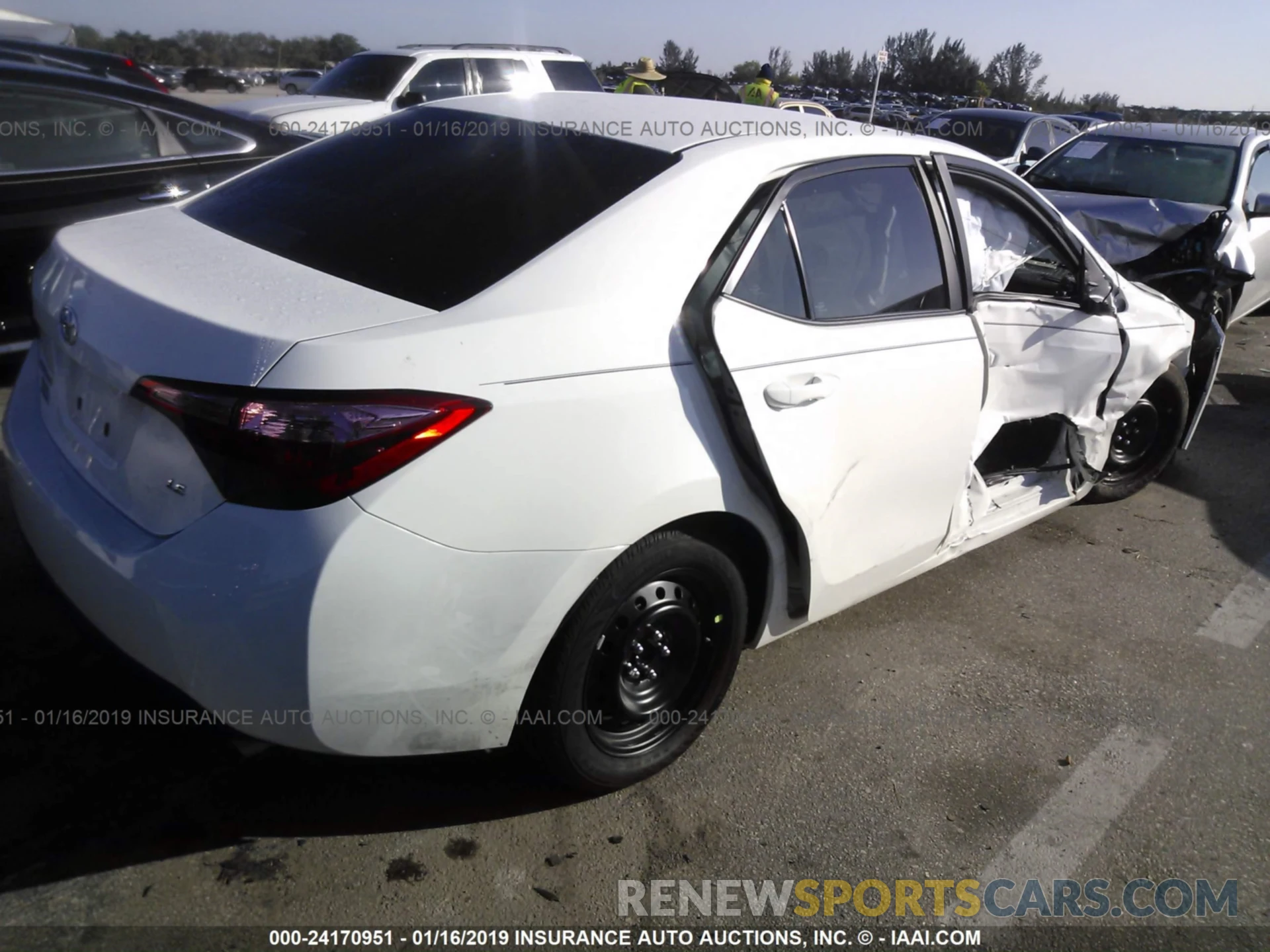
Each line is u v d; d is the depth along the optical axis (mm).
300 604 1792
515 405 1946
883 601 3637
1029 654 3381
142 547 1937
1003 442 3859
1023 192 3379
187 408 1838
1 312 4305
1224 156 7188
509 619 2008
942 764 2781
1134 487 4660
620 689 2391
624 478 2111
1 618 2945
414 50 10500
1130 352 3838
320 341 1826
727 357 2275
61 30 10414
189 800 2385
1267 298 7660
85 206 4473
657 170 2398
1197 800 2744
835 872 2375
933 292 2930
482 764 2588
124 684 2725
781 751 2766
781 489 2424
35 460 2311
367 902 2160
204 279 2127
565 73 11445
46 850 2205
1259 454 5555
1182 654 3475
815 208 2617
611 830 2420
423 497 1848
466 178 2475
